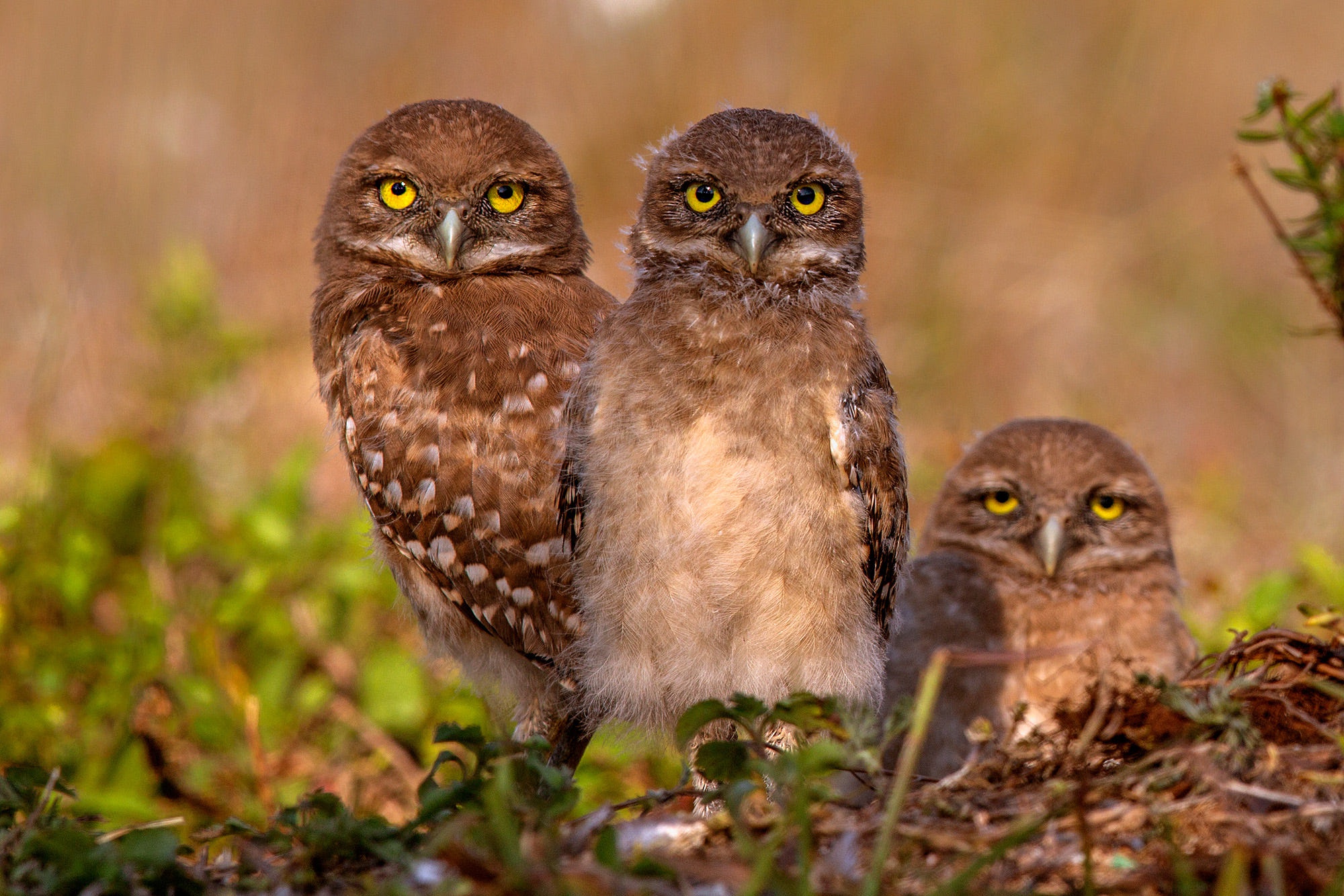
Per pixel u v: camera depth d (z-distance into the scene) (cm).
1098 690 705
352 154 991
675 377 780
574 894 544
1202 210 2056
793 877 576
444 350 888
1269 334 1825
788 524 773
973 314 1847
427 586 923
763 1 2109
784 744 789
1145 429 1659
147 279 1648
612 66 2103
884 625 857
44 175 1892
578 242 1012
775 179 846
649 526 778
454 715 1057
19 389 1558
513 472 856
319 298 990
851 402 798
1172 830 592
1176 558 1272
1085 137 2148
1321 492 1447
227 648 1109
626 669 806
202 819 988
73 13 1977
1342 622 748
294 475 1221
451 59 2147
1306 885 565
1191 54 2267
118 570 1187
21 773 730
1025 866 596
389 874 628
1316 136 815
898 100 2094
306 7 2122
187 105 1992
